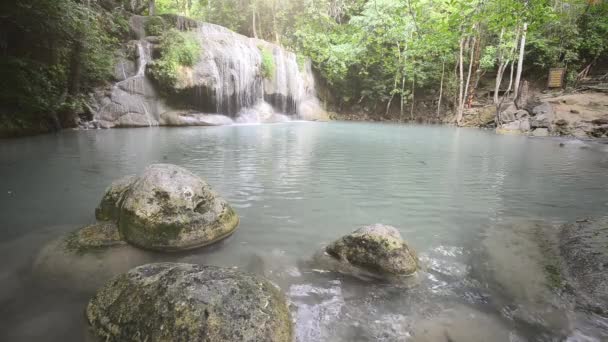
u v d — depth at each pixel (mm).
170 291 1839
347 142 10500
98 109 12508
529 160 7742
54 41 10203
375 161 7324
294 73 21516
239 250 2984
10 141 8508
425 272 2639
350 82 25031
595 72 22094
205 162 6605
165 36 14609
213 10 23344
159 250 2900
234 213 3537
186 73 14609
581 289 2385
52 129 10422
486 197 4711
